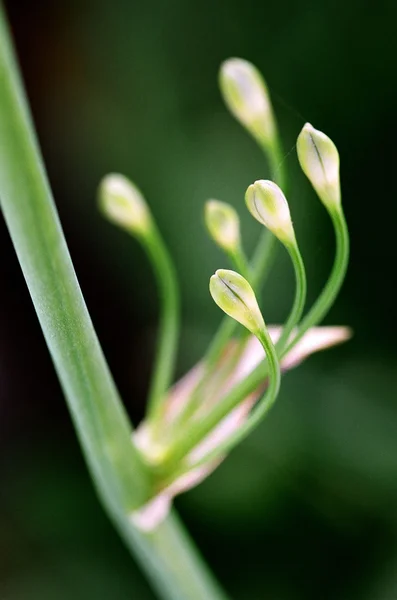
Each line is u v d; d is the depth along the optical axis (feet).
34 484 1.69
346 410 1.57
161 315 1.69
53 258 1.08
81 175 1.73
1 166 1.05
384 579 1.57
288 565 1.65
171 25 1.69
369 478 1.56
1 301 1.70
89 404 1.16
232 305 1.08
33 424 1.71
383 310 1.59
